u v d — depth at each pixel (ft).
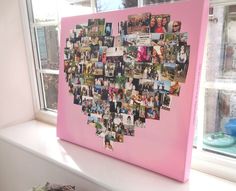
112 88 3.71
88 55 3.99
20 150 4.72
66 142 4.58
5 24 5.30
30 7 5.50
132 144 3.58
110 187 3.22
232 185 3.14
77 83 4.20
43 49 5.54
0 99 5.46
